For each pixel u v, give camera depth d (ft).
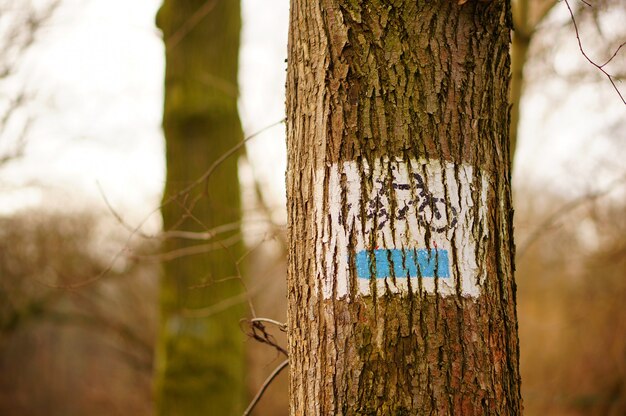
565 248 29.96
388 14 5.81
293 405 6.04
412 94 5.72
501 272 5.94
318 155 5.89
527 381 38.60
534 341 39.60
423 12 5.82
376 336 5.51
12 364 41.37
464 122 5.81
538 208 31.14
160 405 18.31
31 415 41.29
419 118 5.70
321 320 5.76
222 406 18.19
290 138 6.27
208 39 18.45
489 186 5.91
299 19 6.23
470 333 5.59
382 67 5.75
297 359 6.00
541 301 40.14
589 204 22.98
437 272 5.57
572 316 35.50
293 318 6.11
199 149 17.95
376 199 5.64
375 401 5.44
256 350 33.35
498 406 5.65
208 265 17.85
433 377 5.44
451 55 5.82
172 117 18.21
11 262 33.04
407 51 5.76
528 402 35.94
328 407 5.62
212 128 18.07
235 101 18.70
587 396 33.40
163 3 18.71
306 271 5.95
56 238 32.91
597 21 12.58
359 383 5.50
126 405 39.75
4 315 34.30
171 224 17.79
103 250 33.76
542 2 14.33
